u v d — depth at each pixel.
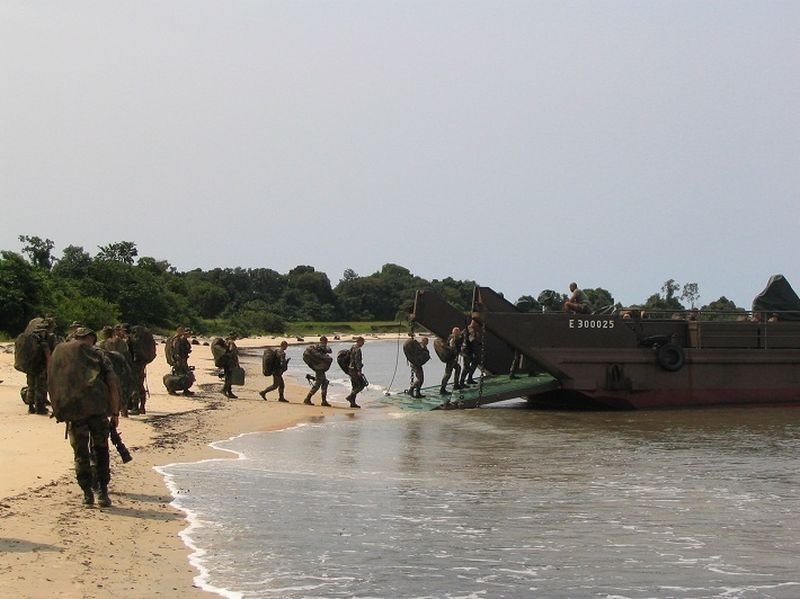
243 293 168.62
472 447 21.34
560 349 31.41
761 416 29.28
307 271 189.75
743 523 12.95
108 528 11.23
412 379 33.97
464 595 9.31
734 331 32.34
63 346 12.19
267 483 15.41
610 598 9.32
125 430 21.50
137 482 14.88
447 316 33.97
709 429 25.67
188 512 12.66
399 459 19.11
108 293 103.19
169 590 8.92
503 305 33.91
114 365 13.80
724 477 17.12
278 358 32.53
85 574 9.16
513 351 34.47
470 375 33.62
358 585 9.53
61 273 103.38
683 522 12.97
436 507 13.80
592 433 24.55
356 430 24.58
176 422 24.08
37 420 20.50
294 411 29.30
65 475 14.13
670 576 10.16
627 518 13.22
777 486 16.14
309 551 10.88
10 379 32.78
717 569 10.48
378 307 183.50
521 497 14.78
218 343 32.31
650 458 19.70
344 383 51.72
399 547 11.24
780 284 34.56
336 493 14.72
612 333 31.66
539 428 25.72
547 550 11.26
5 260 65.81
